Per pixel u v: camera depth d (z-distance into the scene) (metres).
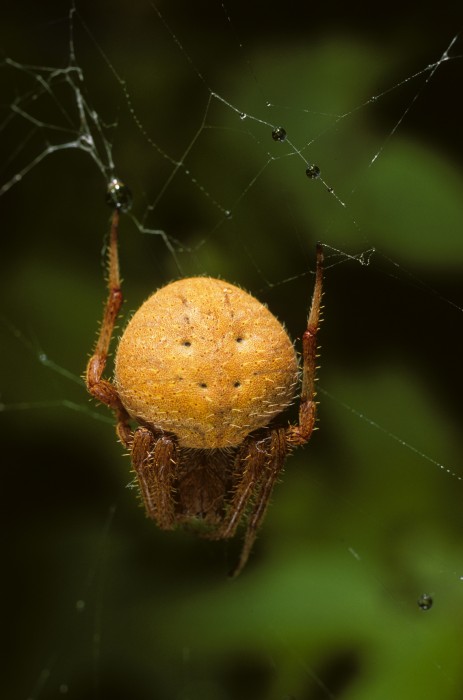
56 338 0.15
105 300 0.15
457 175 0.14
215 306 0.12
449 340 0.14
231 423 0.12
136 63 0.15
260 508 0.13
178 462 0.12
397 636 0.13
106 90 0.15
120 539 0.15
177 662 0.15
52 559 0.15
